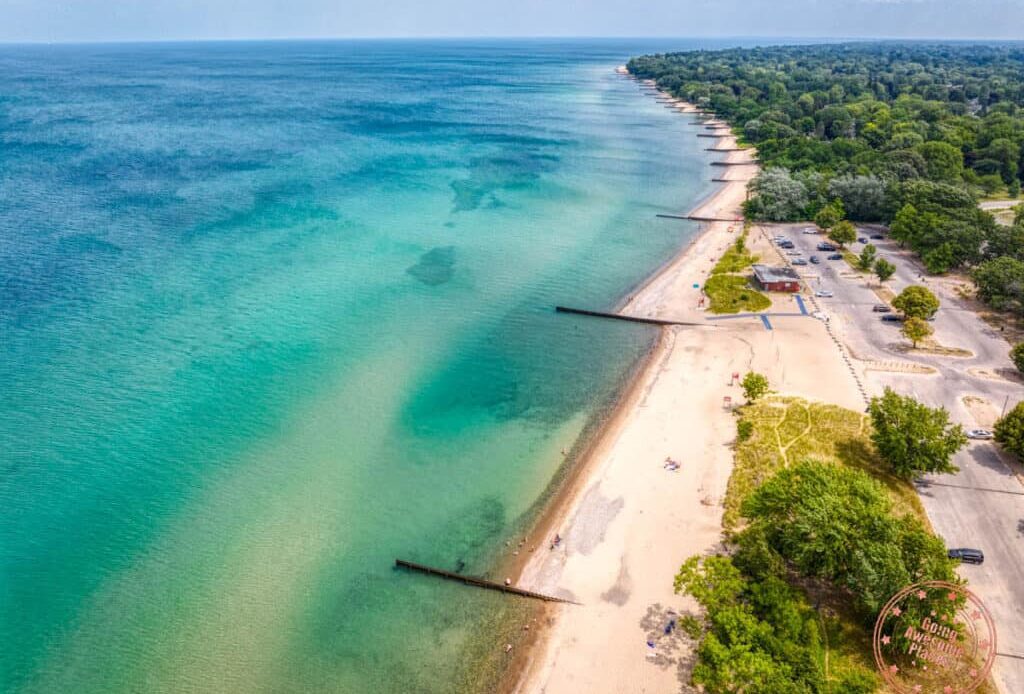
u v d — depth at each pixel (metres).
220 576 57.97
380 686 49.06
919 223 122.06
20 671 50.28
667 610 53.44
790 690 41.94
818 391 79.38
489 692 48.44
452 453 72.62
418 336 95.56
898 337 92.00
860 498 53.81
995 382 80.69
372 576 58.03
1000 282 96.88
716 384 82.44
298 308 102.00
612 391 82.88
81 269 112.06
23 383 81.81
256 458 71.50
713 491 64.62
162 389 81.94
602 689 48.00
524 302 106.19
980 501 62.28
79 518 63.47
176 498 66.12
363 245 126.69
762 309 101.00
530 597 55.38
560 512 63.94
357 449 73.12
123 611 54.81
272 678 49.78
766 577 50.81
